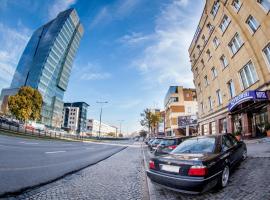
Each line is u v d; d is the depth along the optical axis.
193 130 41.59
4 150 11.49
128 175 7.61
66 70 98.81
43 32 96.69
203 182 4.16
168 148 10.55
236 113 16.92
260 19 14.38
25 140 21.75
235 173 6.12
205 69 26.20
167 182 4.70
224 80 20.67
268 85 13.64
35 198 4.60
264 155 7.97
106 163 10.70
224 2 19.22
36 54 86.94
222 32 20.64
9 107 42.34
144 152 19.27
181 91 55.34
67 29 95.38
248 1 15.60
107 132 185.62
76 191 5.29
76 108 124.12
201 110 28.89
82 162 10.43
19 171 6.82
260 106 14.34
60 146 20.89
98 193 5.20
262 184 4.88
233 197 4.39
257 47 14.95
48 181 6.00
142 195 5.07
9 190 4.89
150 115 61.81
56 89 89.81
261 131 14.58
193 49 31.20
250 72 16.20
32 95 45.12
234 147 6.41
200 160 4.46
